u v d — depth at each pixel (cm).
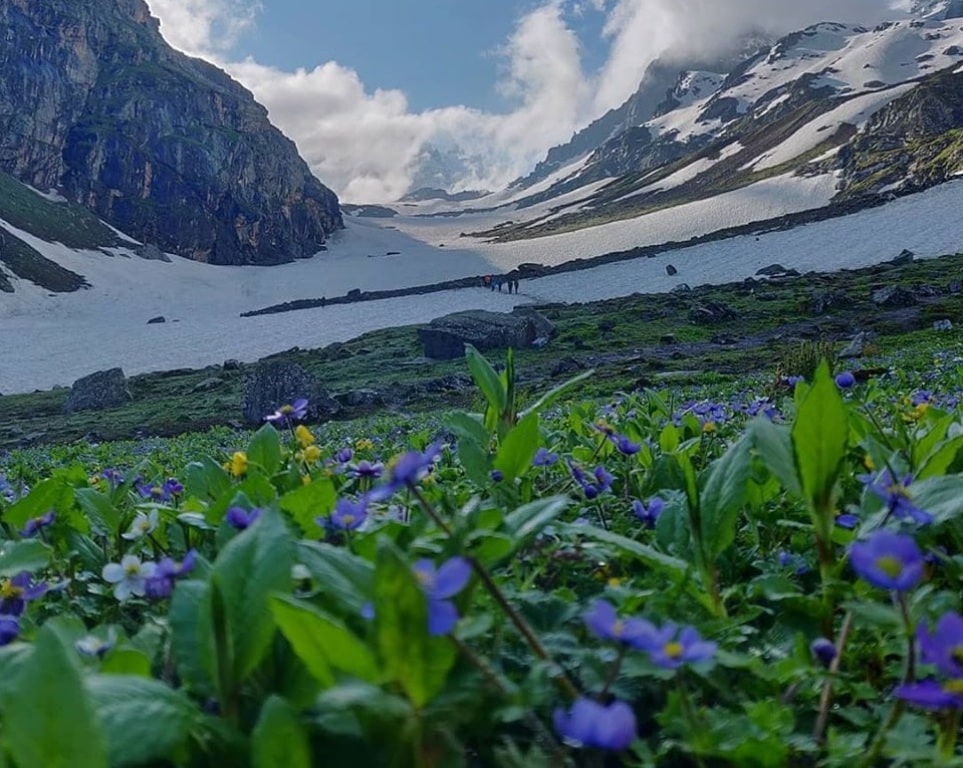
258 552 148
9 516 300
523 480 328
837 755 138
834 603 196
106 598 252
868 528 200
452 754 121
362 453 581
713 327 5544
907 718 145
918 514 178
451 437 702
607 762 152
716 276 9244
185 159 18975
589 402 682
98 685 121
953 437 256
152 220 17912
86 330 9550
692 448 402
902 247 9150
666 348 4916
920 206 11156
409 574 113
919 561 122
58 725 101
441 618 112
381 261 16075
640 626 120
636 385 3244
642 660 151
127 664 144
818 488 196
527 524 182
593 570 243
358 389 4250
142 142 18775
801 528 274
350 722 123
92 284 12750
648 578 217
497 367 4538
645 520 243
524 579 226
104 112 18638
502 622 174
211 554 264
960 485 207
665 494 283
